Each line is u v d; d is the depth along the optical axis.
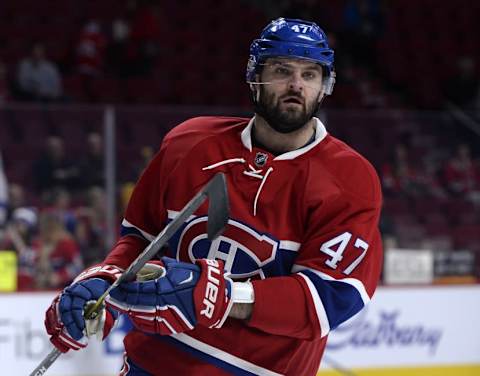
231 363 3.54
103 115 9.27
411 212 10.09
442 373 9.68
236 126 3.66
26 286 8.97
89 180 9.20
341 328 9.25
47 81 14.27
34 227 9.05
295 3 18.34
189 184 3.59
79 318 3.28
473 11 20.05
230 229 3.48
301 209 3.46
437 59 18.91
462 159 10.27
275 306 3.29
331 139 3.62
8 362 8.50
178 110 9.45
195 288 3.22
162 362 3.62
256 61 3.50
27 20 16.58
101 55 15.98
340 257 3.38
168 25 17.50
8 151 9.05
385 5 19.34
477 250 10.23
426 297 9.62
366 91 16.91
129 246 3.80
